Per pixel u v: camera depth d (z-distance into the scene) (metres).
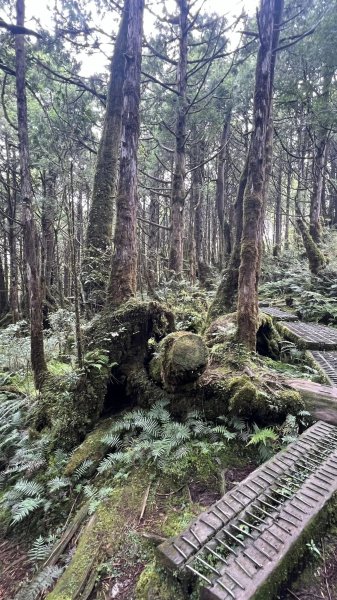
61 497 3.45
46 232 10.45
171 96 11.16
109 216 8.20
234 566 1.99
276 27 6.71
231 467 3.25
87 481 3.54
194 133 14.05
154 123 11.64
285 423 3.50
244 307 4.84
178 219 10.77
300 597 1.96
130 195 5.33
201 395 3.95
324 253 11.59
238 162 20.97
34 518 3.36
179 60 10.55
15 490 3.68
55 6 8.60
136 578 2.31
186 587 1.97
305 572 2.10
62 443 4.12
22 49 5.05
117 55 8.25
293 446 3.13
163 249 18.84
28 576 2.75
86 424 4.25
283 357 6.25
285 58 10.12
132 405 4.55
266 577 1.92
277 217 20.03
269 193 21.39
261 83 4.64
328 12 8.34
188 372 3.73
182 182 10.79
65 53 8.96
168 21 11.02
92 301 6.68
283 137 17.16
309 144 16.78
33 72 8.89
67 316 7.30
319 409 3.65
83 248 7.86
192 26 10.23
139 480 3.26
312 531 2.29
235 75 11.25
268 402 3.66
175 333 4.11
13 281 12.39
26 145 5.04
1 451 4.47
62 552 2.81
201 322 6.91
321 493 2.54
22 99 5.02
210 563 2.03
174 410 4.05
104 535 2.73
